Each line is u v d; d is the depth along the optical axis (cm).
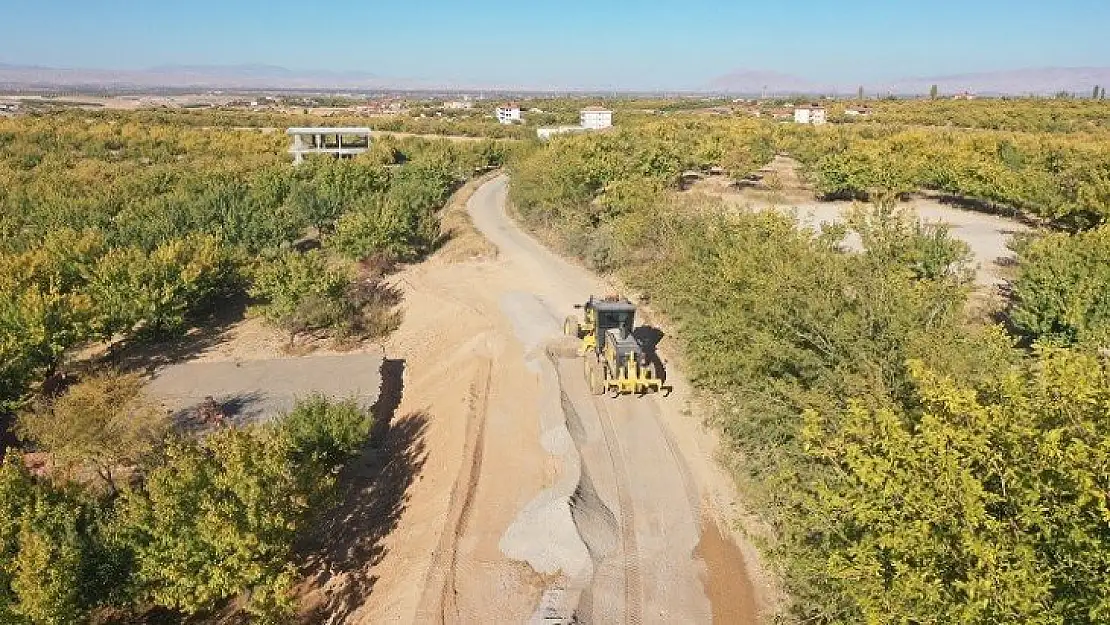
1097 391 976
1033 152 6475
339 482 2325
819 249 2475
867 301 1898
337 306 3712
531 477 2152
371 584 1841
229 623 1709
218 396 2852
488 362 3044
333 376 3072
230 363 3244
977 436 1002
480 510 2011
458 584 1708
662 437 2366
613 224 4553
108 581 1552
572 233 4881
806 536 1450
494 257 4809
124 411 2072
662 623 1602
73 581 1452
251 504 1577
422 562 1803
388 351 3578
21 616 1370
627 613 1625
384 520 2119
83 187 6781
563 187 5391
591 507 1961
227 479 1595
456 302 3909
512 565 1769
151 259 3647
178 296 3594
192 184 6312
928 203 6188
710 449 2295
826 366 1881
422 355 3478
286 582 1614
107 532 1567
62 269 3575
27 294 2931
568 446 2269
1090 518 939
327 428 2316
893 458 1041
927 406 1175
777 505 1691
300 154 9194
